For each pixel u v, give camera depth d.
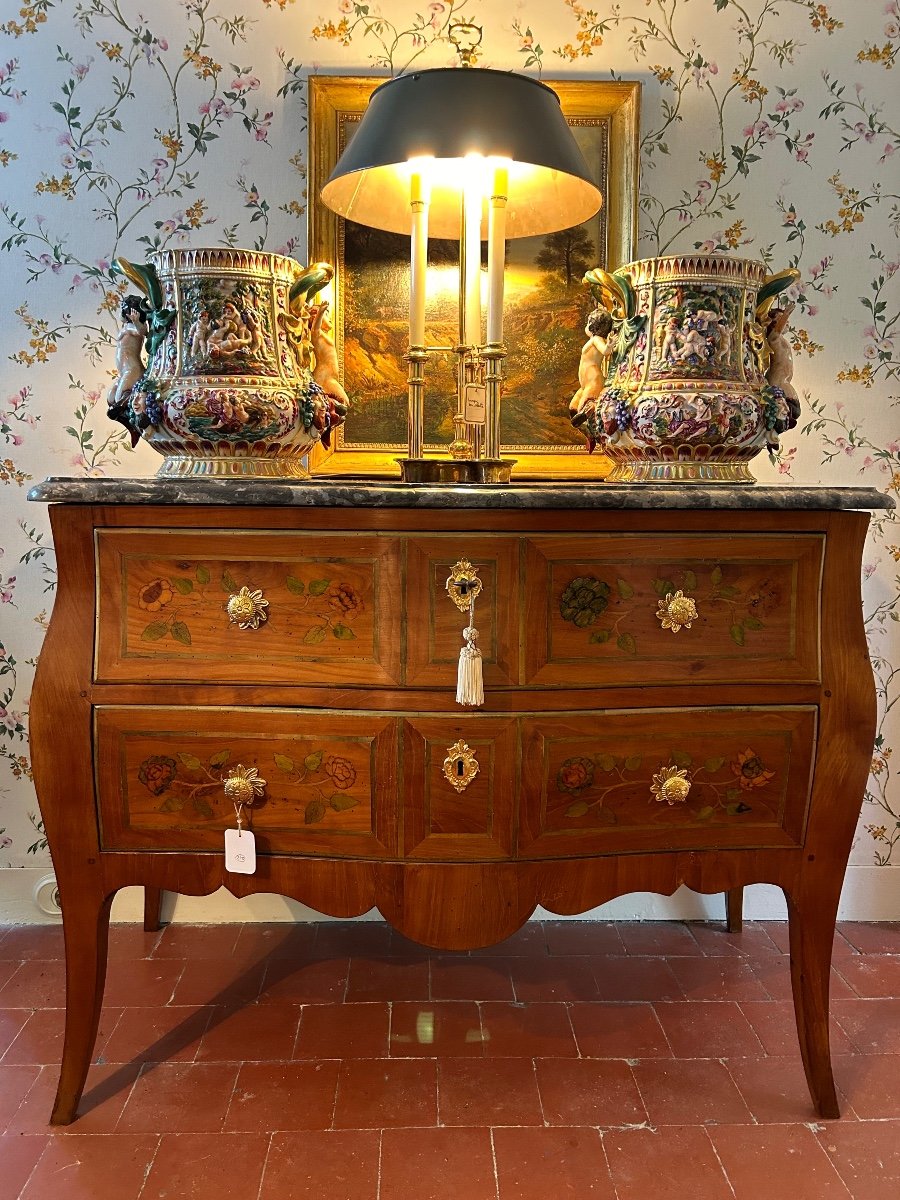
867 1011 1.53
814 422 1.72
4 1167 1.17
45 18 1.58
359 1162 1.18
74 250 1.63
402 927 1.19
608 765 1.17
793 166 1.65
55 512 1.13
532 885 1.18
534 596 1.12
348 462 1.65
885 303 1.69
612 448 1.34
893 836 1.84
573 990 1.59
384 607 1.12
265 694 1.15
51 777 1.17
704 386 1.25
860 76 1.63
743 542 1.15
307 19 1.59
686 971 1.66
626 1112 1.28
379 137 1.26
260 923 1.83
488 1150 1.21
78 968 1.22
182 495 1.08
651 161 1.64
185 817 1.19
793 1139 1.23
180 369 1.24
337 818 1.17
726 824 1.21
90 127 1.60
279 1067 1.37
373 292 1.63
